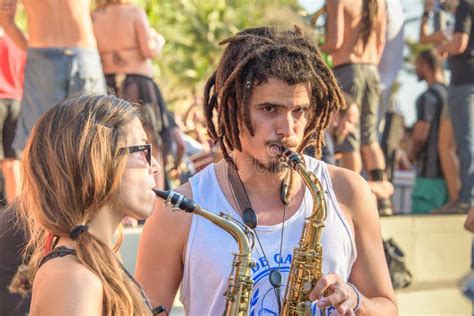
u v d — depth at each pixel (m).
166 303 4.26
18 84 9.32
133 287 3.44
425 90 11.87
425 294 9.91
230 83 4.20
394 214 10.66
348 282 4.34
